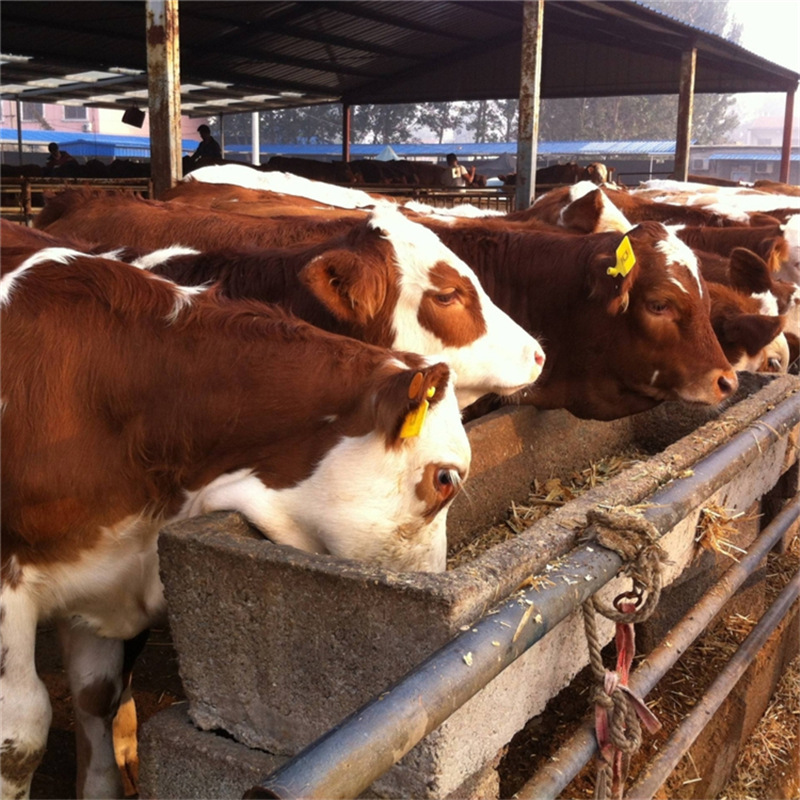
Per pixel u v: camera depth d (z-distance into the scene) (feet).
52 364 7.42
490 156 151.94
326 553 7.72
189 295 8.07
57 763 10.10
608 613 6.89
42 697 7.71
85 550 7.70
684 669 12.26
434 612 5.72
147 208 15.39
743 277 19.11
